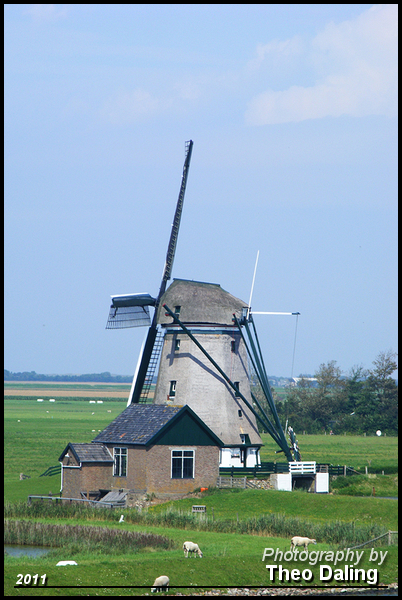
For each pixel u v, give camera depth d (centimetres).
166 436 19950
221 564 12094
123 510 17688
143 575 11400
